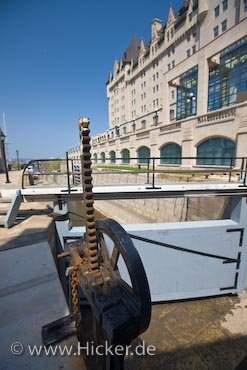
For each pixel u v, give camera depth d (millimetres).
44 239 4043
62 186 6527
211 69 24078
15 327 2127
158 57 43031
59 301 2504
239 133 16547
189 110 27797
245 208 7535
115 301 1941
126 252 1849
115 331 1665
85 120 2078
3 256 3436
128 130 55094
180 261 7434
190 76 27000
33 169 14375
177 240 7246
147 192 6980
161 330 6492
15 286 2756
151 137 28734
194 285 7734
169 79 30734
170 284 7551
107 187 6680
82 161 2180
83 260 2467
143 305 1750
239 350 5812
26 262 3281
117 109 64250
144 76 49094
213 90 24094
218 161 19125
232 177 13414
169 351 5793
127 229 7016
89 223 2252
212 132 19281
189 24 33531
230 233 7609
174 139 24172
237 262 7938
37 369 1701
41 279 2898
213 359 5570
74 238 6371
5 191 6328
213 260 7707
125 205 20594
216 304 7707
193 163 21781
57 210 6289
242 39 19547
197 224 7480
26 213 6203
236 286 8164
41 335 2021
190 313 7223
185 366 5398
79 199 6387
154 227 7180
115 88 64625
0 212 5180
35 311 2344
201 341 6105
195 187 7066
